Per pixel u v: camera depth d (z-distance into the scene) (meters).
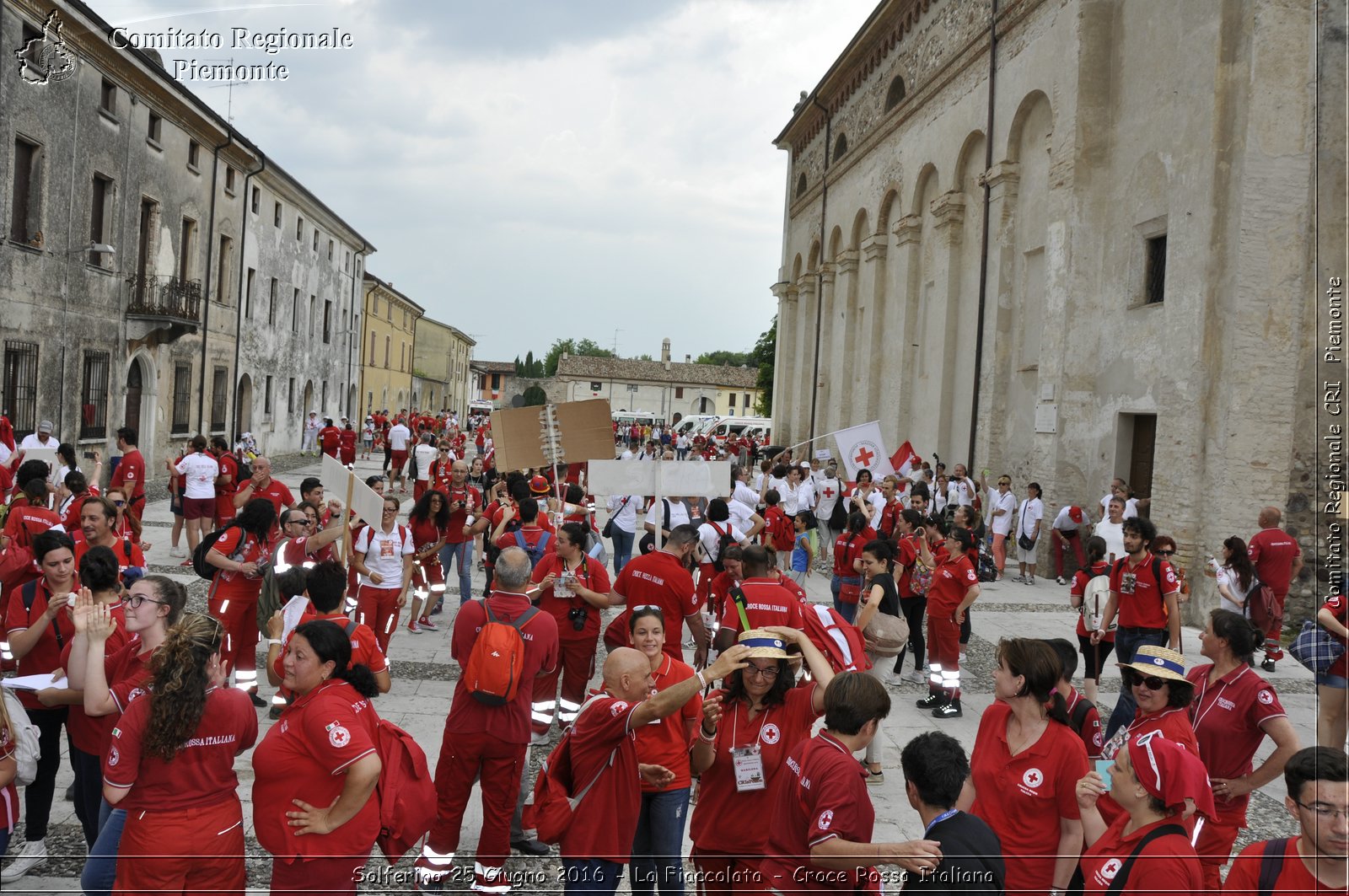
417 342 75.19
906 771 3.69
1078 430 17.86
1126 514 15.17
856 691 3.88
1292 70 13.69
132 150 23.45
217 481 15.47
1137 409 16.19
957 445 23.69
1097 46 17.70
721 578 8.51
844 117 35.59
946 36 25.08
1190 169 15.02
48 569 5.65
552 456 11.21
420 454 23.62
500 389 117.44
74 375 21.20
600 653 11.47
